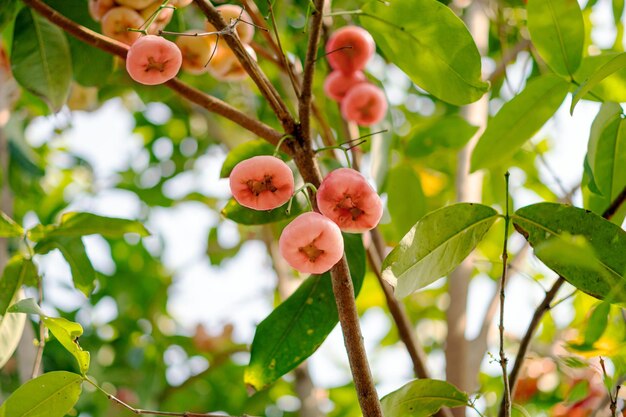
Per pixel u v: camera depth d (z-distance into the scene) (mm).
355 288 894
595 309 874
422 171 1400
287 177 731
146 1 869
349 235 901
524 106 919
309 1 761
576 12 863
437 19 832
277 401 1518
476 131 1144
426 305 1572
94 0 901
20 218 1522
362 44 992
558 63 892
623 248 752
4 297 925
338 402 1459
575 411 1051
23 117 1489
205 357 1548
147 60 769
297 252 708
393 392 816
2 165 1201
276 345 887
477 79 842
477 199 1191
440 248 763
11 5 1019
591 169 835
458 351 1105
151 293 1595
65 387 785
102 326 1521
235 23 773
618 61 790
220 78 946
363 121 1025
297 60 1207
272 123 1356
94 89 1141
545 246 678
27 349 1041
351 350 725
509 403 753
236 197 735
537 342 1188
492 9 1294
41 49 1021
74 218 940
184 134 1638
